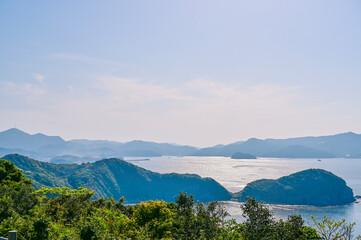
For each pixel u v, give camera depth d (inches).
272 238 662.5
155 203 900.0
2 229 606.9
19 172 1553.9
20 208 868.0
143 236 701.3
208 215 772.0
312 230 645.9
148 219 864.3
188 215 853.2
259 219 705.0
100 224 746.2
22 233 601.6
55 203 1026.1
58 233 638.5
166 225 815.7
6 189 949.2
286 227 692.1
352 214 6569.9
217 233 703.7
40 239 599.2
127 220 841.5
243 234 689.0
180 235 771.4
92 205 1119.0
